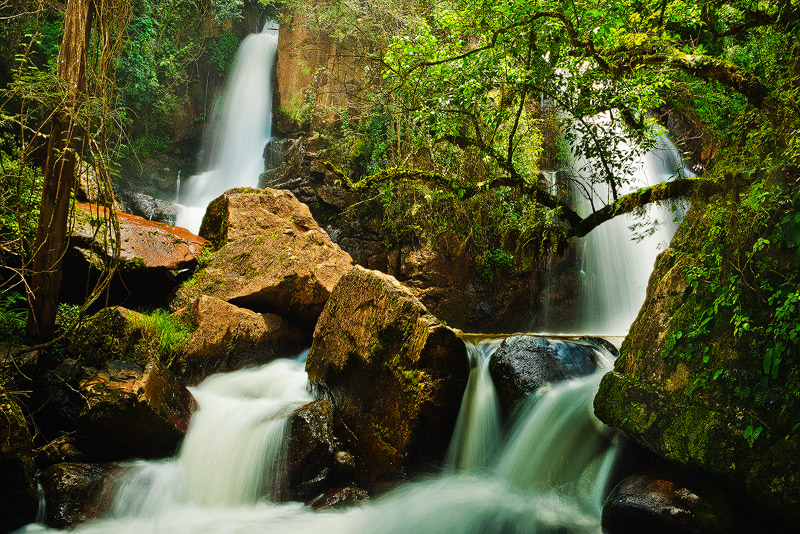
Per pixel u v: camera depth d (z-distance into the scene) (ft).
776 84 16.58
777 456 14.06
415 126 38.75
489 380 23.75
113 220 23.12
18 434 19.22
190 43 63.00
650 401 17.26
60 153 23.27
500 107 19.77
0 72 46.50
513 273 47.19
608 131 21.68
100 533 19.20
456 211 44.70
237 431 23.65
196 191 63.31
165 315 28.71
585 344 24.71
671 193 17.95
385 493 21.85
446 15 20.33
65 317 26.91
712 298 16.66
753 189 15.62
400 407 22.40
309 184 51.78
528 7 17.80
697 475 15.81
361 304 24.95
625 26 19.33
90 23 22.91
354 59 56.29
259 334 29.84
